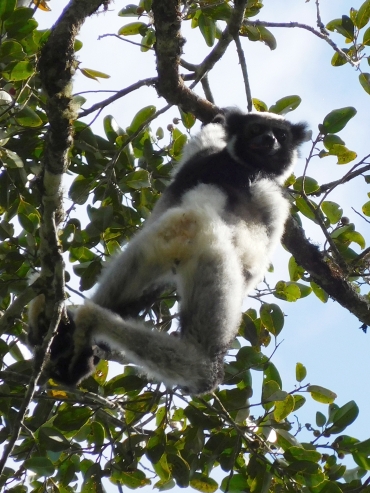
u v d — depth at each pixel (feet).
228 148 32.27
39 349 21.31
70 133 21.48
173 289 31.94
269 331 30.09
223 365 26.27
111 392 28.12
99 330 24.29
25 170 29.27
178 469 26.91
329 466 27.68
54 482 27.45
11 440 20.76
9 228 28.78
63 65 20.92
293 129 34.96
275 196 30.09
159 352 24.54
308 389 27.66
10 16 26.86
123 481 27.81
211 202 27.25
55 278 22.08
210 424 27.12
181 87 32.32
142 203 31.91
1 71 27.78
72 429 26.58
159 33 30.07
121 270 25.77
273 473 26.71
